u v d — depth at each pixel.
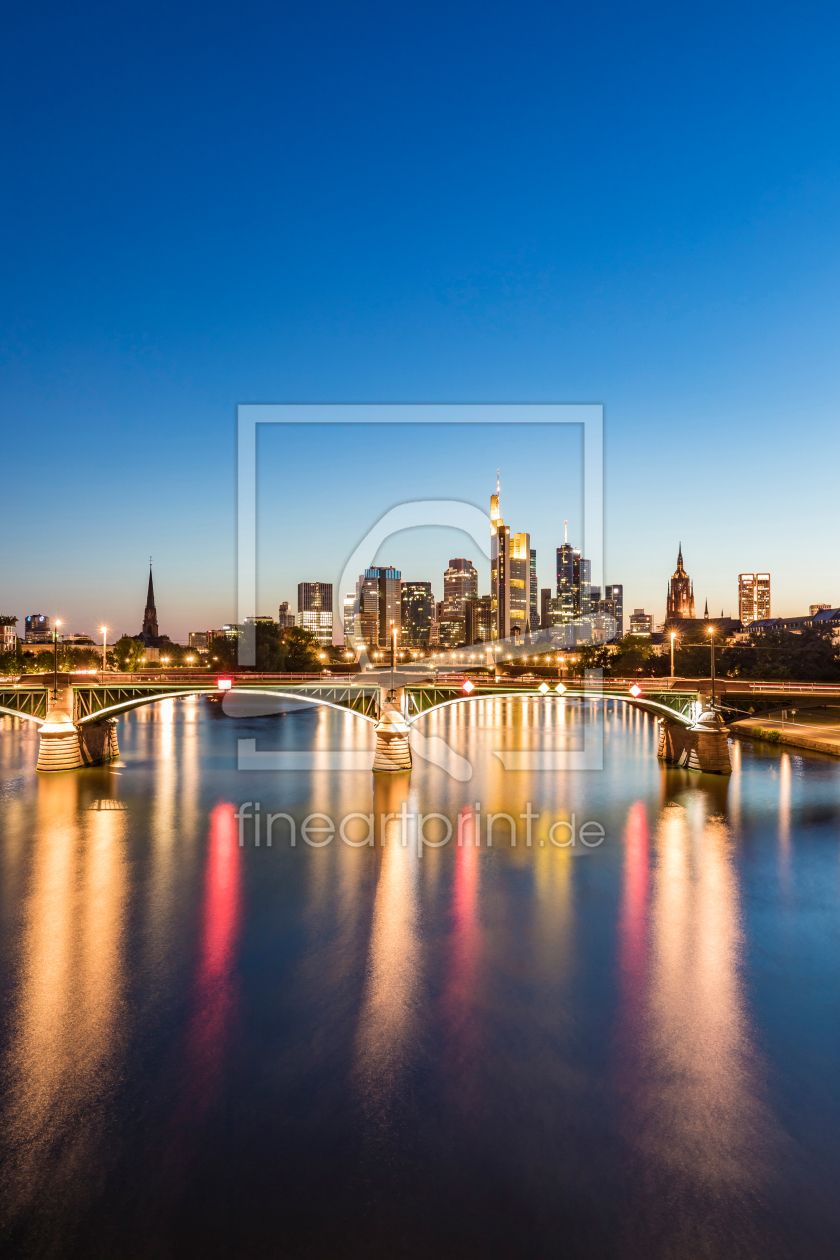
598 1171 19.69
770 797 65.38
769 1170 19.75
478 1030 26.50
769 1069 24.25
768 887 41.81
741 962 32.22
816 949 33.56
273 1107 22.23
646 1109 22.17
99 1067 24.16
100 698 77.88
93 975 30.64
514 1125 21.50
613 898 39.94
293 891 40.72
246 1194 18.92
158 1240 17.48
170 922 36.31
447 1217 18.19
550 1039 25.94
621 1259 16.98
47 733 75.00
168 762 83.19
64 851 48.12
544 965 31.78
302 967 31.48
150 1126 21.36
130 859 46.41
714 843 50.69
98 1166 19.80
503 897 39.97
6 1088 23.03
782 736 94.38
